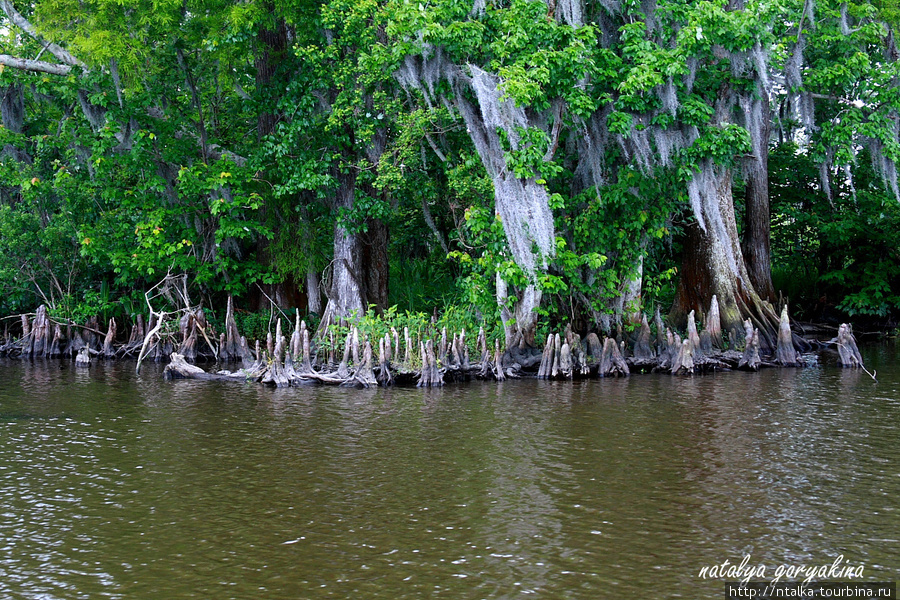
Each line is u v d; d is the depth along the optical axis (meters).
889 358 24.08
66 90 23.81
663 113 19.80
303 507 9.70
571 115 20.41
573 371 20.39
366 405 16.34
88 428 14.11
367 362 19.14
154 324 25.80
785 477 10.80
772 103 26.56
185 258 24.11
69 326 25.66
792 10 22.80
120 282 25.64
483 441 12.94
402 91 22.77
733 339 23.73
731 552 8.23
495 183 19.20
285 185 23.25
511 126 18.64
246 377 20.19
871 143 24.56
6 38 27.05
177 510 9.62
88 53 22.16
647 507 9.61
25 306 26.91
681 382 19.44
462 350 20.06
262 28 23.67
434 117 20.33
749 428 13.79
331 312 23.42
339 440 13.09
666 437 13.15
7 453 12.30
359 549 8.38
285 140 22.59
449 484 10.59
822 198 32.56
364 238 26.23
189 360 23.55
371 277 26.31
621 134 19.88
